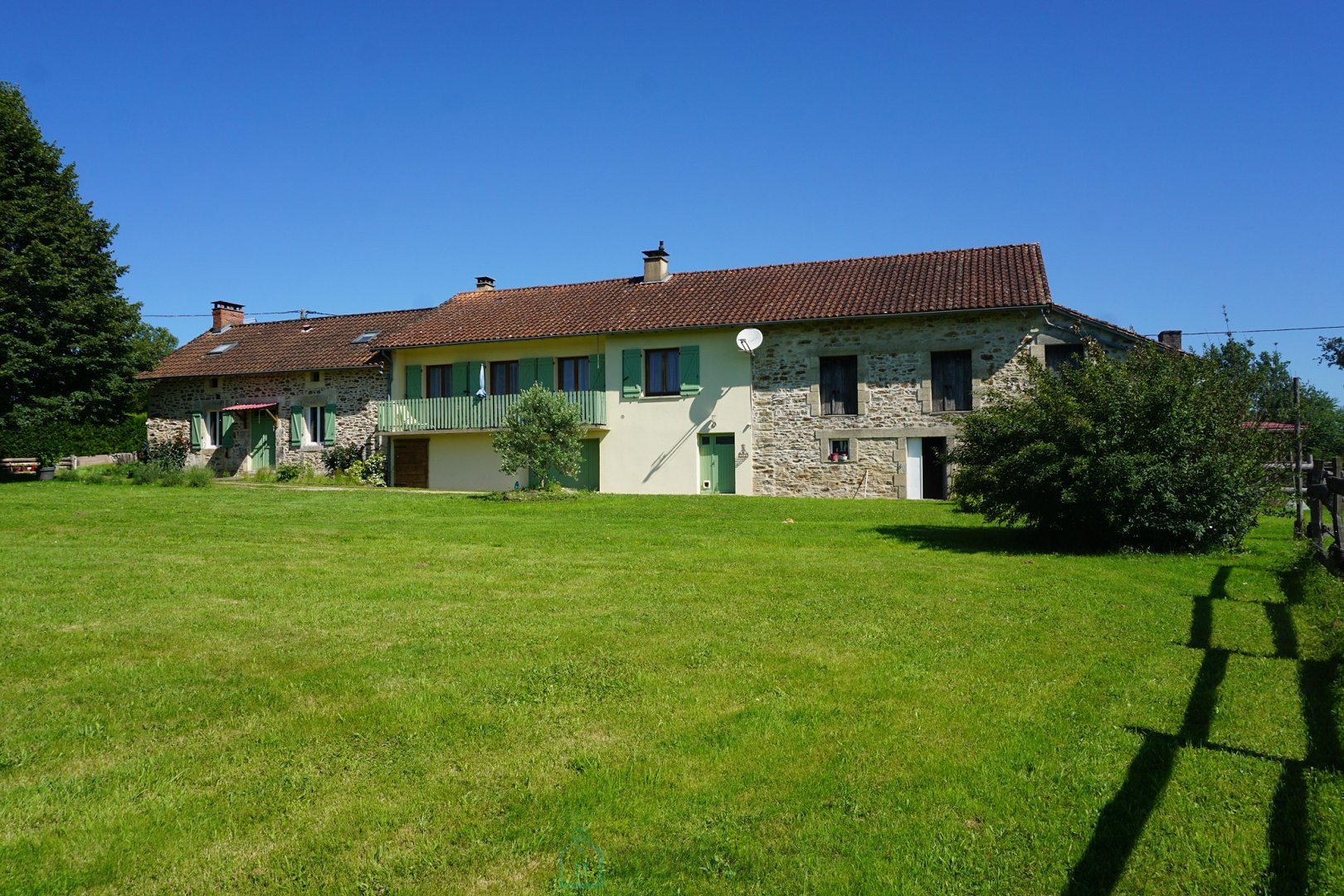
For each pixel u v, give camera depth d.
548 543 11.04
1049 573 9.10
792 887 3.20
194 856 3.38
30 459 24.52
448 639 6.15
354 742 4.37
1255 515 10.88
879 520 14.08
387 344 23.39
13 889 3.14
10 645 5.81
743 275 23.09
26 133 21.86
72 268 22.30
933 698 5.02
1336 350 26.16
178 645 5.91
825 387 20.25
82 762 4.10
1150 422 10.73
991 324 18.75
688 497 17.70
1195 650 6.03
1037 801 3.79
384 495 17.84
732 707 4.86
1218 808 3.72
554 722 4.63
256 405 25.22
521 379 22.69
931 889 3.19
